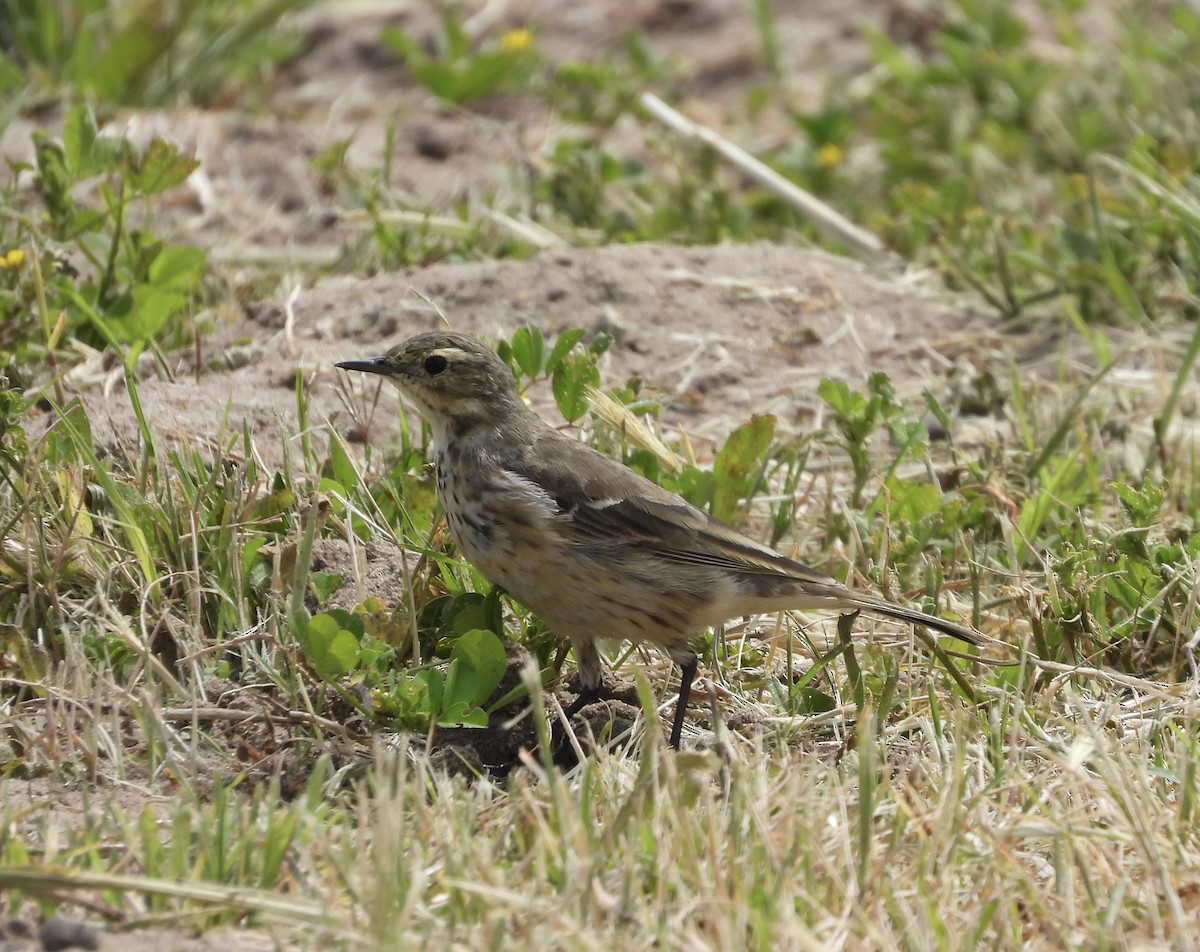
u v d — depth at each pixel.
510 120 20.56
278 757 8.80
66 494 10.08
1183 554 10.83
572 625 9.79
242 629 9.73
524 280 14.76
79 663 9.02
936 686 10.10
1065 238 15.91
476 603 9.90
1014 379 13.35
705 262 15.52
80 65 19.62
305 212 17.12
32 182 15.59
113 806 7.87
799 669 10.50
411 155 19.05
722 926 6.97
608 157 17.94
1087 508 12.17
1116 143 19.19
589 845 7.56
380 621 9.73
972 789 8.66
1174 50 20.83
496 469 9.77
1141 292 15.34
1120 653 10.41
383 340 13.89
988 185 18.53
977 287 15.53
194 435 11.75
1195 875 7.78
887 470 12.65
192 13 19.75
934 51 23.31
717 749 8.88
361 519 10.66
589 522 9.55
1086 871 7.58
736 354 14.35
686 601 9.62
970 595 11.20
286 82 21.80
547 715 9.84
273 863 7.43
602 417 11.55
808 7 24.30
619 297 14.70
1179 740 8.95
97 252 14.31
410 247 15.82
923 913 7.36
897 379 14.28
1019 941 7.38
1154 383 14.21
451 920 7.06
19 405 10.07
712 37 23.72
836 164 19.44
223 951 6.88
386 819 7.25
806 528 11.83
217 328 14.24
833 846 7.92
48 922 6.89
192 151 17.58
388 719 9.09
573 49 23.30
